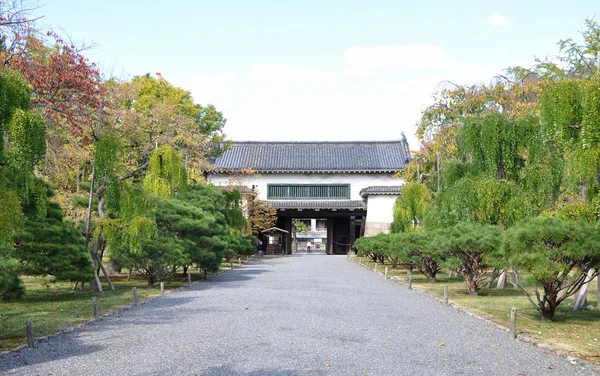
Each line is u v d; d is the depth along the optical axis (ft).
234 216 118.01
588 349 30.89
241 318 41.68
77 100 67.97
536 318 43.65
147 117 99.30
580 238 39.42
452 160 72.38
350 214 175.73
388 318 42.55
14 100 33.99
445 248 59.72
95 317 41.01
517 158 62.13
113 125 83.35
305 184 180.86
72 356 28.66
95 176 64.49
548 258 39.65
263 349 30.14
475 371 25.85
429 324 39.81
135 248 60.75
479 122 63.67
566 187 58.23
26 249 52.44
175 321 40.37
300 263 128.16
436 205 72.38
